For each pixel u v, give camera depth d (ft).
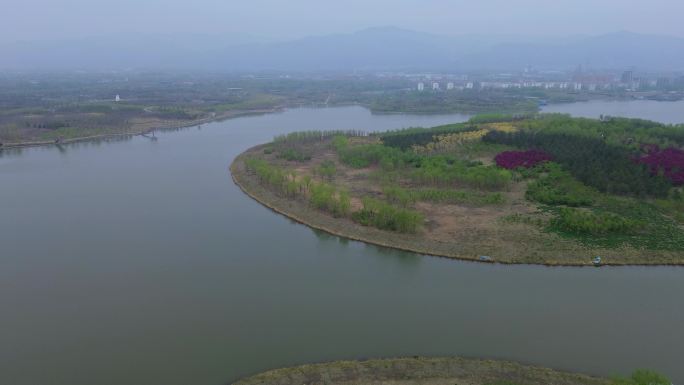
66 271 254.47
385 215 304.30
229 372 169.48
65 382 166.20
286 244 291.38
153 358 178.81
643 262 257.55
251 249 283.59
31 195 394.52
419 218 295.07
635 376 143.64
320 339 189.16
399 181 404.36
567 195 343.87
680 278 242.99
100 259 269.44
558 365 171.83
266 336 191.83
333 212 329.72
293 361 175.11
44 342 190.60
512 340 187.32
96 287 236.84
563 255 262.47
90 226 321.73
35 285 239.50
